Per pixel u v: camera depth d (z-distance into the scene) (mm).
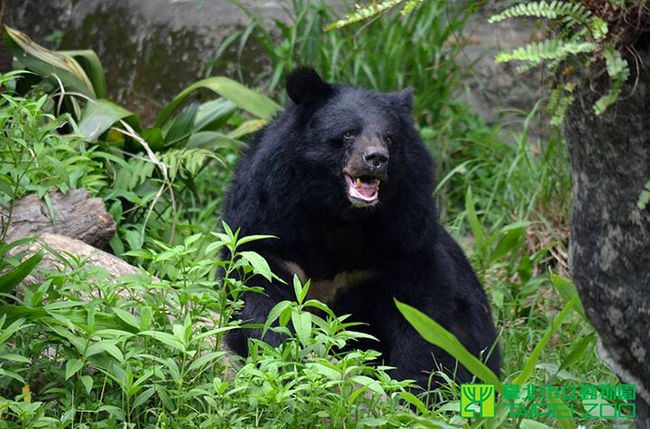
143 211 12227
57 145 9508
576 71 6625
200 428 7000
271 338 9188
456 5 18484
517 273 13945
